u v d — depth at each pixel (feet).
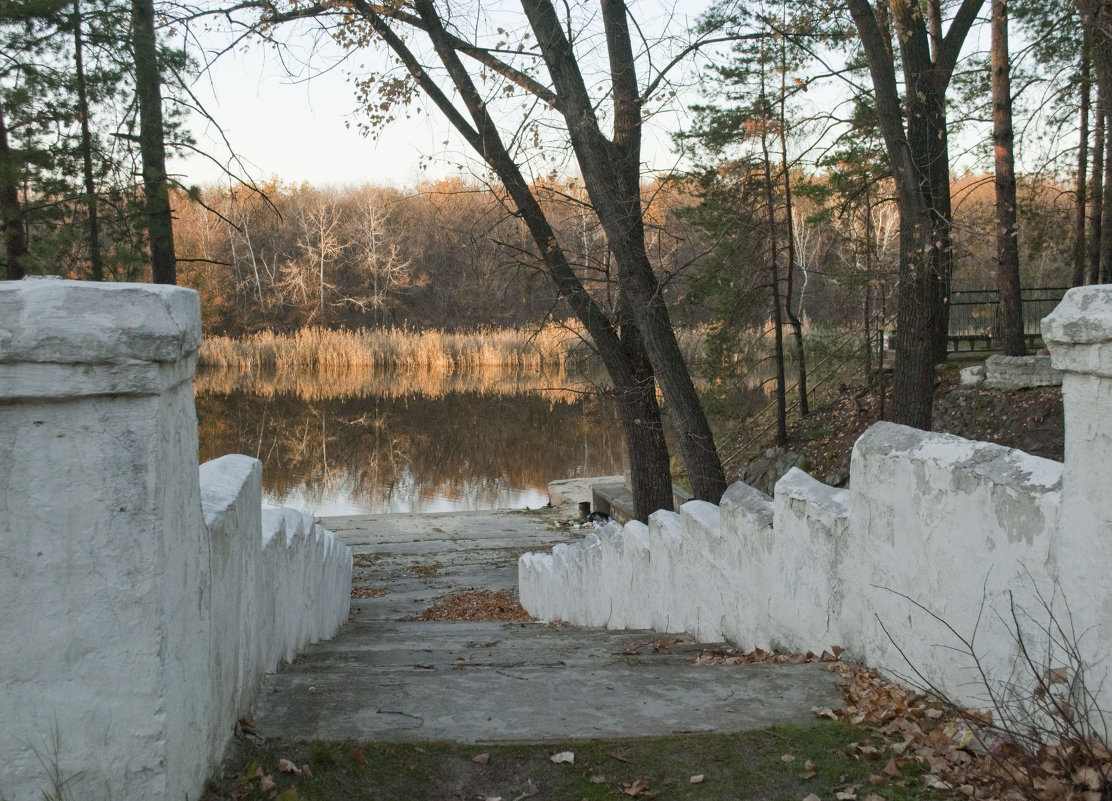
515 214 40.98
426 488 78.07
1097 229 58.70
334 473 83.87
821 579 14.61
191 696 8.53
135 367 7.40
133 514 7.57
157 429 7.59
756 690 12.51
